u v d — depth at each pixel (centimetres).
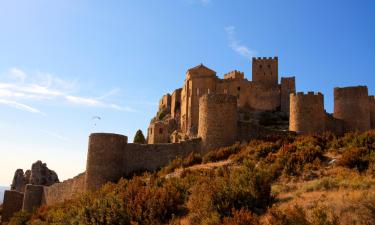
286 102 8488
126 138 4578
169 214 2603
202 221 2192
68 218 3136
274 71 9175
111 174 4369
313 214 1831
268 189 2423
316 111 4250
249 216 1984
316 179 2745
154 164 4428
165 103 10862
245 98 8612
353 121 4506
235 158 3603
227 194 2384
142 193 2812
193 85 8350
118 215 2700
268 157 3344
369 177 2562
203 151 4166
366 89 4550
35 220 4184
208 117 4209
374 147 3114
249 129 4344
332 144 3484
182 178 3334
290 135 4084
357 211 1916
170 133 8712
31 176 8500
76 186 4984
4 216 6550
